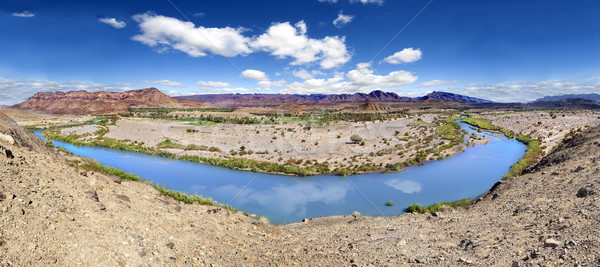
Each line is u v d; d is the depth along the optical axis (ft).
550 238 31.99
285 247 46.06
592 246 26.94
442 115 488.44
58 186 35.06
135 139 252.21
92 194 37.19
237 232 48.60
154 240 33.04
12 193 27.40
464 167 145.48
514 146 205.05
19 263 20.16
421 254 37.86
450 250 38.73
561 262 26.61
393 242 44.80
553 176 68.28
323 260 39.34
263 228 57.31
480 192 106.22
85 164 66.54
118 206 38.45
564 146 123.13
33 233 23.72
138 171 144.15
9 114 495.00
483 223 49.90
